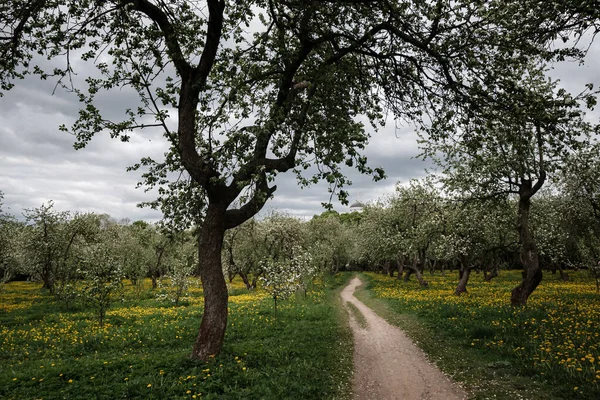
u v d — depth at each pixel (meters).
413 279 47.66
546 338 10.04
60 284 29.02
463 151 18.38
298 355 10.23
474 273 56.47
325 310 20.22
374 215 38.91
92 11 10.05
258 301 25.66
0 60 9.67
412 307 19.66
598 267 23.73
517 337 10.69
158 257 50.09
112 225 48.94
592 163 18.08
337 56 10.84
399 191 33.41
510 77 10.45
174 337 13.70
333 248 52.31
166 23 10.09
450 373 8.77
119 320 18.34
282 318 17.48
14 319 19.58
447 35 10.25
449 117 11.05
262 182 10.23
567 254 29.06
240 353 9.78
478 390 7.52
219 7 9.77
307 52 10.47
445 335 12.59
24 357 11.82
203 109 10.53
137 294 33.19
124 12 9.96
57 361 10.76
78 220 33.34
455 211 24.42
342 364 9.90
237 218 10.28
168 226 11.65
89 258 18.44
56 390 7.80
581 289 25.48
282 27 10.30
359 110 12.36
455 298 22.30
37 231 32.12
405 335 13.61
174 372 8.41
